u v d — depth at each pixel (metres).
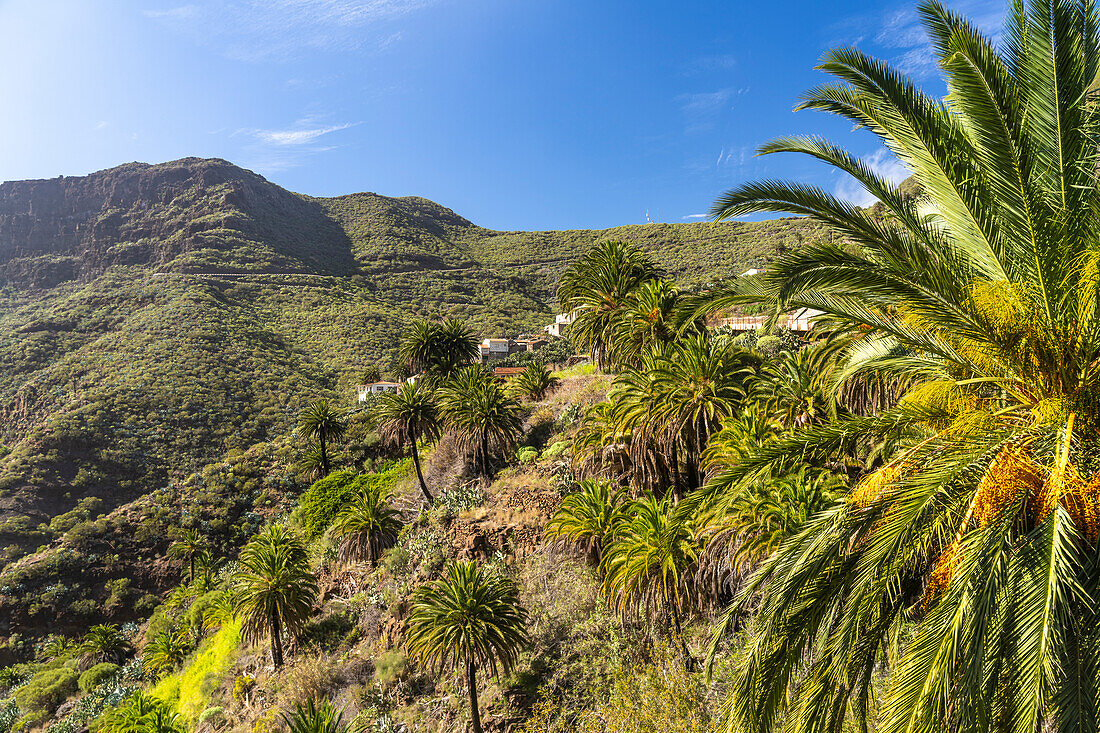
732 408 24.52
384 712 27.09
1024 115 6.55
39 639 63.47
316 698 29.89
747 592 8.04
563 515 29.02
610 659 22.61
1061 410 6.45
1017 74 6.51
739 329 45.75
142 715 34.41
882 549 6.77
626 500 28.05
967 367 7.52
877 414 8.22
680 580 21.48
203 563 68.31
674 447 26.72
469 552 33.91
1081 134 6.29
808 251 7.43
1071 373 6.45
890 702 6.84
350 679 30.28
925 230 7.59
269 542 38.16
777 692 7.41
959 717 6.09
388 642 31.70
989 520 6.50
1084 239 6.61
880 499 7.38
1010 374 7.15
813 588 7.34
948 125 7.58
